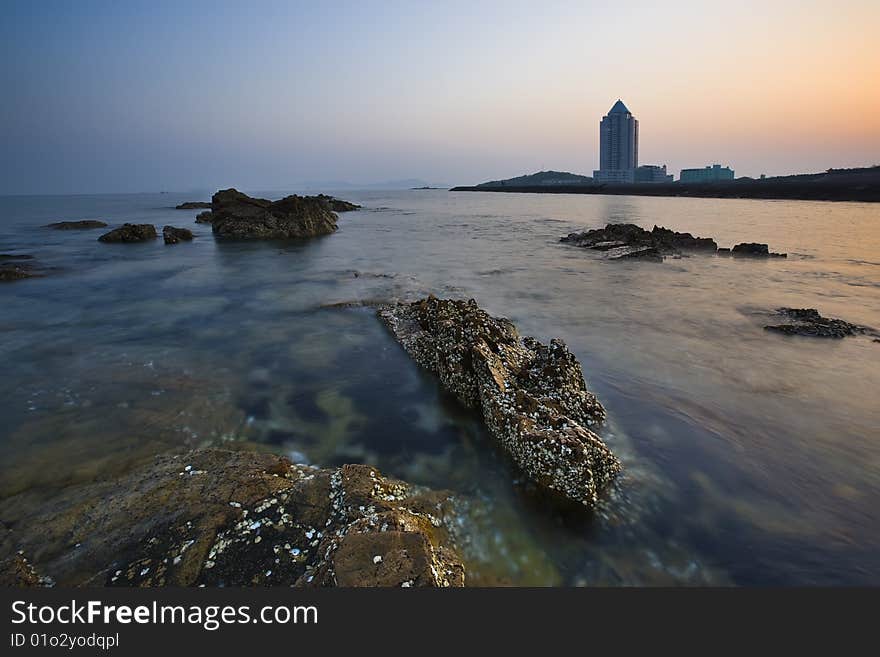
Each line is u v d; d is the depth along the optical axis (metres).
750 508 5.99
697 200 100.06
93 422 7.82
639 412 8.42
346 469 6.12
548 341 12.31
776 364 10.63
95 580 4.54
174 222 52.50
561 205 89.38
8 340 12.29
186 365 10.51
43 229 44.59
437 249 31.22
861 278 20.66
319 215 41.56
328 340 12.34
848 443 7.42
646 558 5.23
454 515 5.77
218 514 5.28
